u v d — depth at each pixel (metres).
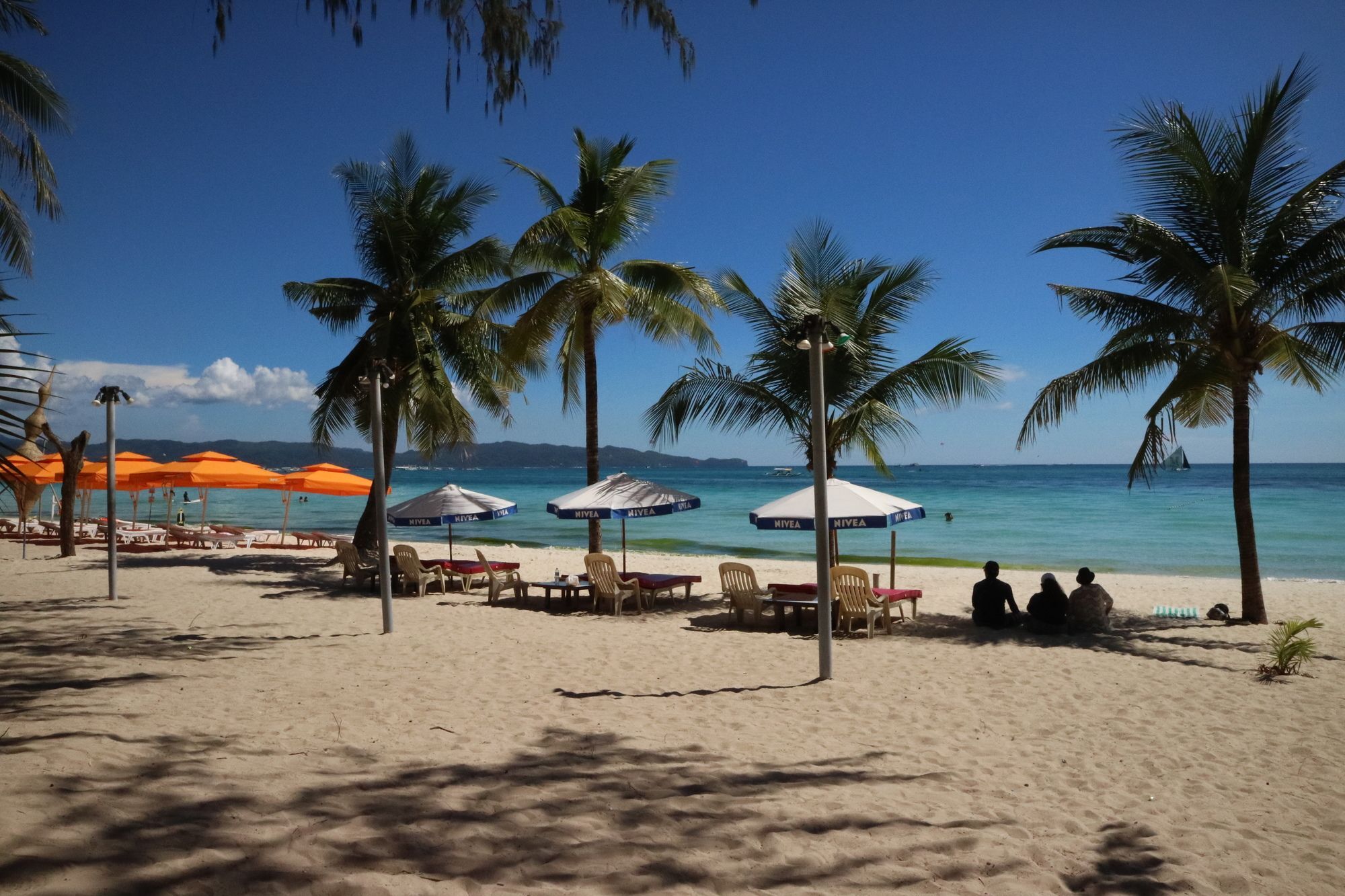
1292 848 4.22
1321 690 7.73
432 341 16.69
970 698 7.36
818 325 8.04
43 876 3.11
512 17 6.34
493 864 3.67
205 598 13.36
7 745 4.90
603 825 4.18
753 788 4.86
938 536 32.62
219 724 5.86
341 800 4.35
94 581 15.34
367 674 7.98
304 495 77.31
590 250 15.18
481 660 8.83
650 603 13.34
